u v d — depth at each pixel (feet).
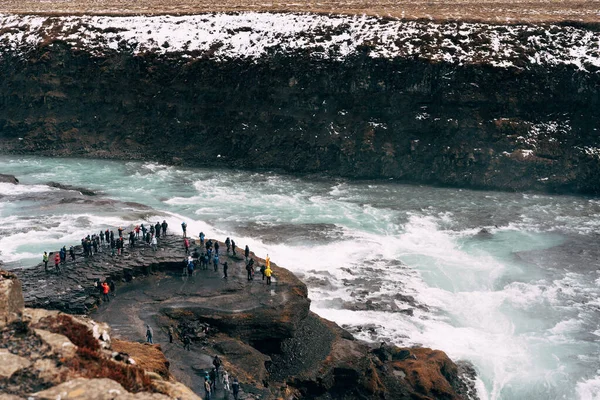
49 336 78.07
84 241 167.32
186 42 323.16
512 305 172.65
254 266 165.78
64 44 328.29
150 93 315.37
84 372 74.13
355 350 140.87
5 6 404.36
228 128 302.86
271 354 139.85
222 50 315.58
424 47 291.79
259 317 140.87
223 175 283.18
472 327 162.71
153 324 138.31
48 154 310.24
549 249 205.98
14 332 78.33
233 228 218.59
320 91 296.51
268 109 300.20
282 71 301.84
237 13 337.93
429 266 193.47
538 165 266.16
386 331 158.10
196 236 195.93
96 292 148.77
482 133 274.57
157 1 396.16
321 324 149.69
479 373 144.56
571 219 233.35
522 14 318.86
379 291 177.37
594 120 274.77
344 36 306.96
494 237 214.90
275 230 217.77
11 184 257.34
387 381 135.13
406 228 222.07
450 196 257.55
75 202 230.89
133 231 185.88
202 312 142.51
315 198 253.24
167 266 163.02
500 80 279.69
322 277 183.83
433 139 280.10
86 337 84.17
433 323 163.12
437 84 283.79
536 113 279.28
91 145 311.88
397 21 310.24
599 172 262.67
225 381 116.67
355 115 291.99
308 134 291.79
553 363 148.15
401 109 287.28
